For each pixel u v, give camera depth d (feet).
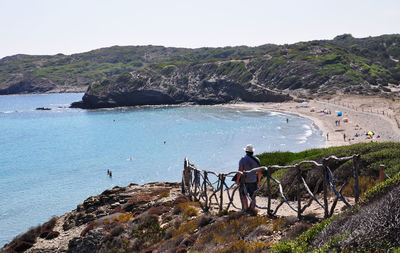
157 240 35.06
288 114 407.44
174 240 30.55
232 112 457.68
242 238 25.08
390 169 36.27
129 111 528.63
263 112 440.45
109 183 171.73
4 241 105.29
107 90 605.73
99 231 41.47
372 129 261.65
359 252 13.20
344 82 537.24
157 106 586.04
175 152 239.50
